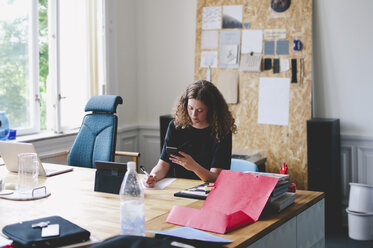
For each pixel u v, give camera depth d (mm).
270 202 1835
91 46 4215
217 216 1646
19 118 3779
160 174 2508
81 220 1748
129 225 1526
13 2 3668
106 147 3123
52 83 3924
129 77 4828
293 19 3953
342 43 3902
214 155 2471
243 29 4176
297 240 1916
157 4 4766
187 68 4660
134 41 4895
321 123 3674
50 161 3779
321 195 2129
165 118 4246
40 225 1543
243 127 4199
